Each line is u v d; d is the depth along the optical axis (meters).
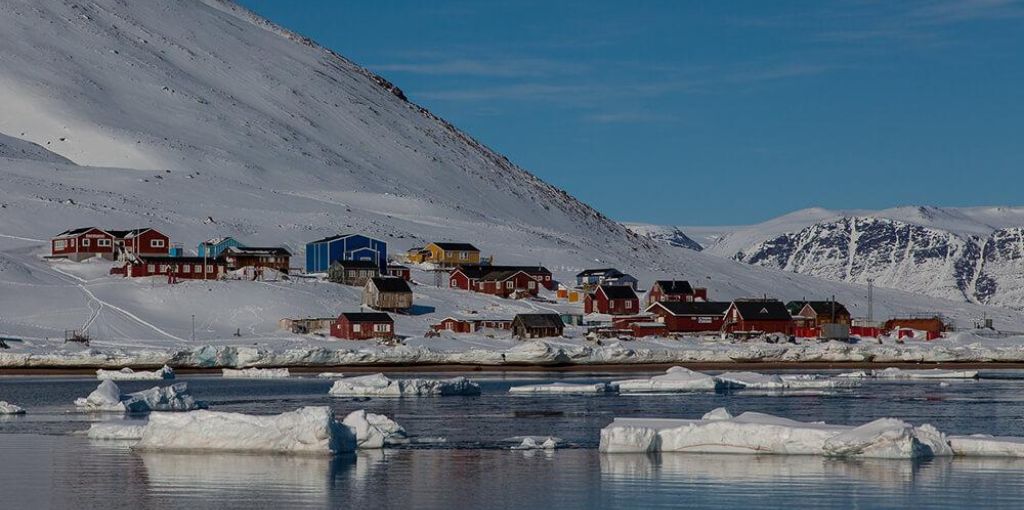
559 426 86.38
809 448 69.62
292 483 62.22
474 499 58.84
